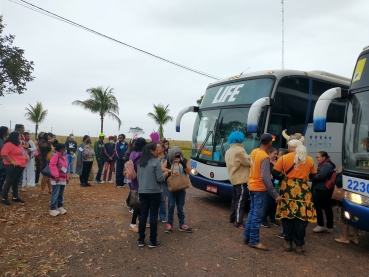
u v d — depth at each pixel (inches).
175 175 238.4
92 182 482.3
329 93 225.3
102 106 1056.8
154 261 189.2
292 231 208.5
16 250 199.5
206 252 204.7
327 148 346.0
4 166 309.4
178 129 374.9
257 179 209.8
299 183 202.7
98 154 476.7
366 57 216.4
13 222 250.5
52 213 275.9
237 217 259.9
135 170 227.3
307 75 335.3
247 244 221.3
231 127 322.3
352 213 201.5
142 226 210.1
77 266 180.2
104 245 213.0
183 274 172.9
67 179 286.8
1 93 515.8
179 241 224.8
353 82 223.6
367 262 195.2
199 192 428.1
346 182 211.3
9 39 509.7
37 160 413.4
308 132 327.3
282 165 207.5
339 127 362.0
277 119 303.7
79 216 280.7
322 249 216.4
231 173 261.4
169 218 244.5
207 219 287.7
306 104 327.0
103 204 332.2
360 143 205.3
